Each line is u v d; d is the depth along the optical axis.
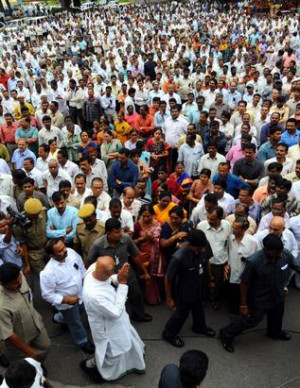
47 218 5.52
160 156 8.34
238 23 29.45
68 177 6.96
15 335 3.76
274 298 4.30
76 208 5.79
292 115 9.73
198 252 4.20
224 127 9.08
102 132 8.64
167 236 5.10
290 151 7.28
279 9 35.22
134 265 4.99
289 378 4.22
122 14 41.00
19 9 44.38
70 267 4.37
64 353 4.71
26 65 18.11
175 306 4.73
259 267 4.17
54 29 32.31
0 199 5.87
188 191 6.70
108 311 3.71
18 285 3.77
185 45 20.59
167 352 4.62
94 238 5.00
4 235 4.84
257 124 9.31
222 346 4.68
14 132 9.54
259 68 14.84
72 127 9.00
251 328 4.84
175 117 9.23
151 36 26.20
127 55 19.66
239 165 6.93
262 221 5.31
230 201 5.84
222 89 11.68
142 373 4.32
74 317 4.38
